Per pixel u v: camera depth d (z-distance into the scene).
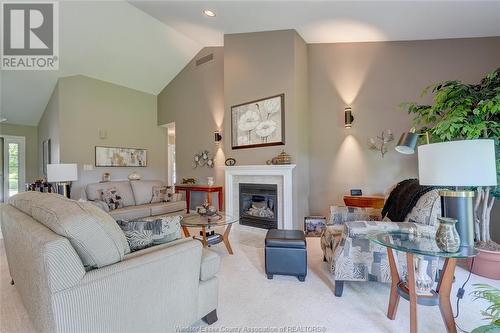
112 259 1.29
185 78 6.12
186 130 6.12
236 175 4.44
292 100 3.86
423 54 3.71
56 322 1.08
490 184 1.42
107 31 4.45
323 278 2.43
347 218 2.77
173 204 4.48
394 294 1.78
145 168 6.60
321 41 4.13
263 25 3.93
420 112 2.78
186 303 1.56
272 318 1.79
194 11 3.84
